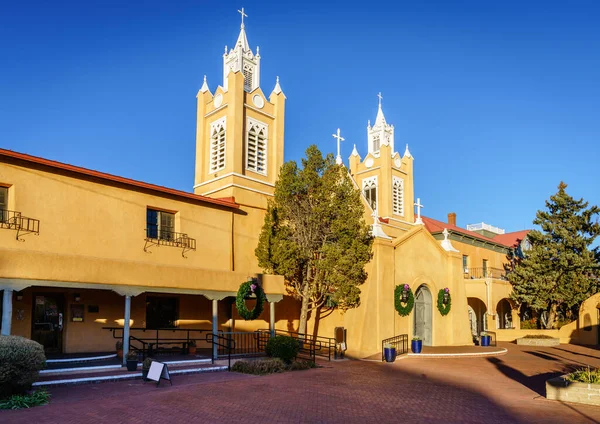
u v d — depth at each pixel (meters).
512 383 17.73
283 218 25.95
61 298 19.89
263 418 11.40
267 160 29.25
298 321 27.33
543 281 39.19
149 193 21.69
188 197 23.03
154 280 17.94
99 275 16.39
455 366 22.00
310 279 25.78
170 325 22.75
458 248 43.84
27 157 17.75
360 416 11.96
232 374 17.48
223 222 24.81
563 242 39.66
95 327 20.34
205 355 20.52
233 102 27.64
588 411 13.13
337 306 26.70
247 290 20.83
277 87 30.36
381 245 26.23
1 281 14.25
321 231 25.47
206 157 29.20
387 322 25.80
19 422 10.38
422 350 26.52
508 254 50.25
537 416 12.49
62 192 18.78
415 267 28.97
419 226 29.62
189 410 11.86
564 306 40.62
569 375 15.49
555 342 34.50
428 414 12.42
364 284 26.06
